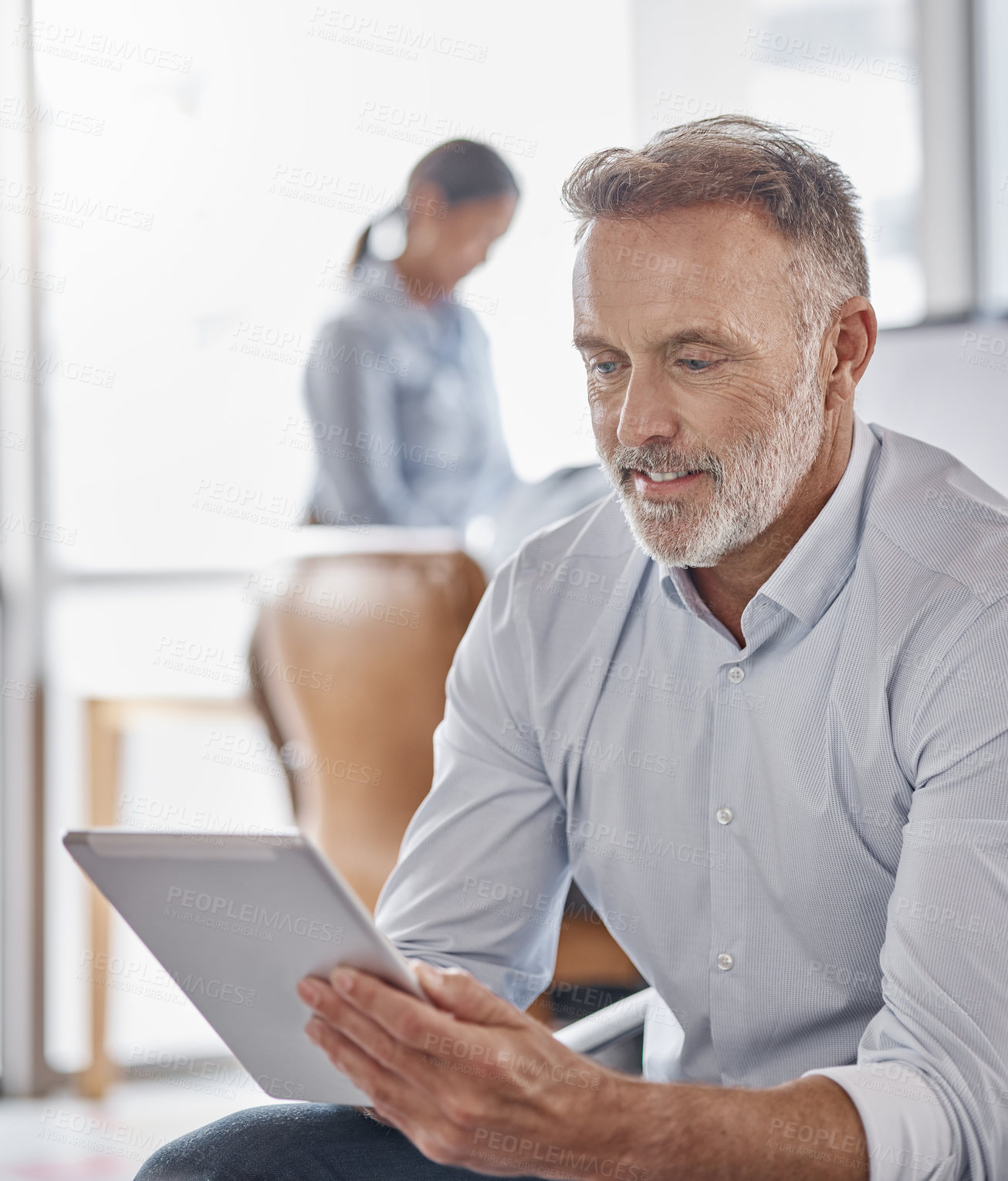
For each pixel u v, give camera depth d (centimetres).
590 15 355
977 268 342
